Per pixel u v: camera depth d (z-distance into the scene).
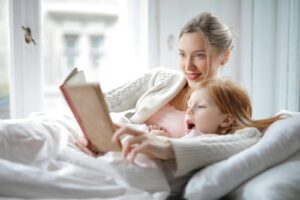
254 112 1.74
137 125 1.10
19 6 1.49
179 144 0.77
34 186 0.68
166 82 1.27
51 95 1.73
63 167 0.78
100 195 0.70
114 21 1.77
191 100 0.99
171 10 1.66
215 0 1.71
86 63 1.83
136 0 1.71
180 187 0.83
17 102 1.55
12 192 0.67
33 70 1.55
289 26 1.63
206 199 0.75
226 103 0.95
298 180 0.76
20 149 0.81
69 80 0.80
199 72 1.17
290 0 1.61
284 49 1.66
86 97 0.75
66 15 1.78
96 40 1.82
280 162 0.83
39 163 0.79
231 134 0.92
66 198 0.69
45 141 0.84
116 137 0.75
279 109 1.70
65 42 1.80
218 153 0.82
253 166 0.78
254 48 1.72
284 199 0.72
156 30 1.66
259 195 0.72
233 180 0.76
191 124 1.02
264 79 1.73
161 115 1.19
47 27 1.71
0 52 1.54
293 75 1.63
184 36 1.17
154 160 0.81
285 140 0.84
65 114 1.17
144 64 1.70
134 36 1.73
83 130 0.87
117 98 1.33
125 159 0.78
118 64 1.77
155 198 0.74
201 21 1.17
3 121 0.87
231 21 1.75
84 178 0.74
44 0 1.64
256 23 1.70
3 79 1.56
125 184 0.75
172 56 1.69
